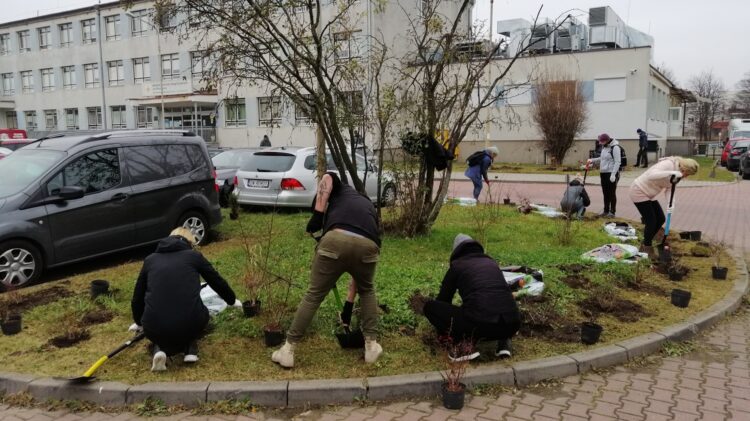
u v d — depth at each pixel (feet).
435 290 19.20
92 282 19.60
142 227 25.29
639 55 96.58
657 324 17.49
